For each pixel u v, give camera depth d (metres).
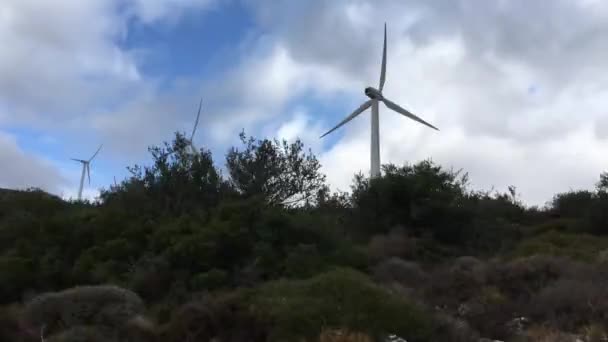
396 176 41.25
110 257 30.92
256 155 41.09
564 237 39.41
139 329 20.92
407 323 20.12
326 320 20.02
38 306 22.36
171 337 20.56
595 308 21.67
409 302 21.66
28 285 29.09
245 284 26.62
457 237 39.12
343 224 40.19
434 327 20.41
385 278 28.16
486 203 46.09
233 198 37.84
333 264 29.56
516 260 29.83
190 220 32.75
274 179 40.56
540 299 23.23
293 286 22.84
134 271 28.98
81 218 35.75
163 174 39.19
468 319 22.36
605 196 44.69
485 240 39.16
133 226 33.38
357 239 38.59
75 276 29.72
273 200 39.94
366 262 31.30
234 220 31.06
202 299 22.95
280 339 19.58
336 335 19.06
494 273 27.19
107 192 43.31
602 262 29.25
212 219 32.12
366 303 20.66
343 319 19.97
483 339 20.52
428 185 40.34
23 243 33.41
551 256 29.48
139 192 38.25
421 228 39.09
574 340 19.38
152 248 30.88
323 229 32.16
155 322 22.16
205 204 37.72
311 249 29.31
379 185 41.06
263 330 20.30
